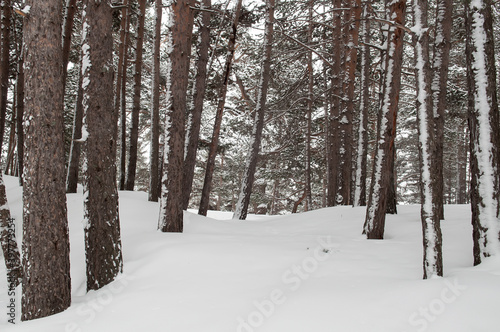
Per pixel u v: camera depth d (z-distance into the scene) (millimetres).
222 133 21891
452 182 31859
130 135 14586
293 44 18188
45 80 4656
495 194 5039
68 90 19797
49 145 4684
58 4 4777
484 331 3232
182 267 5703
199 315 4066
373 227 7754
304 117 20891
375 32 17812
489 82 5215
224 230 9414
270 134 23594
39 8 4637
